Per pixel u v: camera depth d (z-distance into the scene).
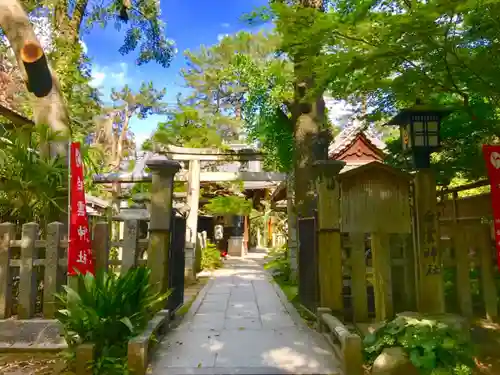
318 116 7.84
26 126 5.74
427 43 3.43
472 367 3.30
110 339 3.64
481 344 3.99
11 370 3.69
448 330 3.48
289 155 9.16
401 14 3.38
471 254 4.71
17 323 4.25
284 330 4.71
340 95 4.47
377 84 4.12
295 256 8.93
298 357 3.75
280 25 4.26
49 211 5.11
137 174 10.85
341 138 12.91
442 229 4.86
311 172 7.65
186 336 4.46
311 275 5.15
